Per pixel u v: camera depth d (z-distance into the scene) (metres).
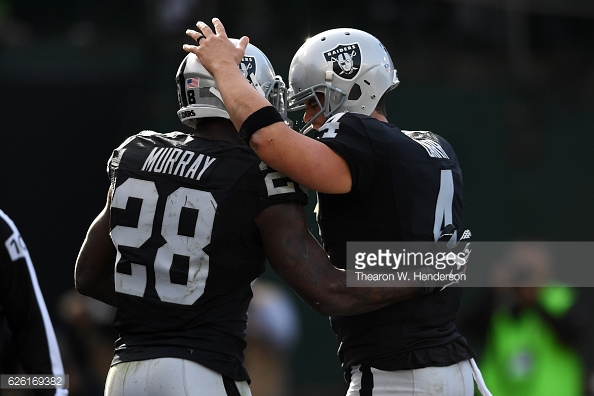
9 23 32.44
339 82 13.09
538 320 25.55
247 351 25.94
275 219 11.94
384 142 12.37
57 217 28.36
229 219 11.89
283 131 11.77
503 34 33.50
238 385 12.07
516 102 32.31
